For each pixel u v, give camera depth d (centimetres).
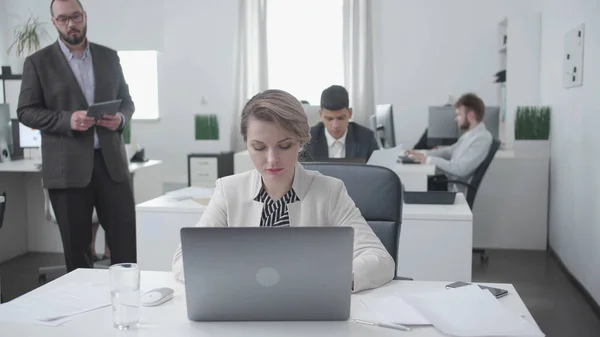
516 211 466
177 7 705
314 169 193
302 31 702
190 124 720
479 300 137
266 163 143
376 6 661
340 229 116
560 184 425
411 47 658
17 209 434
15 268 404
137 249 276
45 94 285
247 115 144
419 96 662
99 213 307
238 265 119
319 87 708
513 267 416
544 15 512
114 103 285
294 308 123
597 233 325
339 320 126
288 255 118
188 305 124
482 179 441
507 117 545
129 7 702
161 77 720
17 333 120
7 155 431
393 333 120
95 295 143
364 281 145
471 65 648
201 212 269
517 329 121
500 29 625
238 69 691
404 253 262
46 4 703
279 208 158
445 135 515
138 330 121
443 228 258
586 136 353
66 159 285
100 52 301
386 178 188
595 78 334
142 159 464
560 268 413
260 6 682
